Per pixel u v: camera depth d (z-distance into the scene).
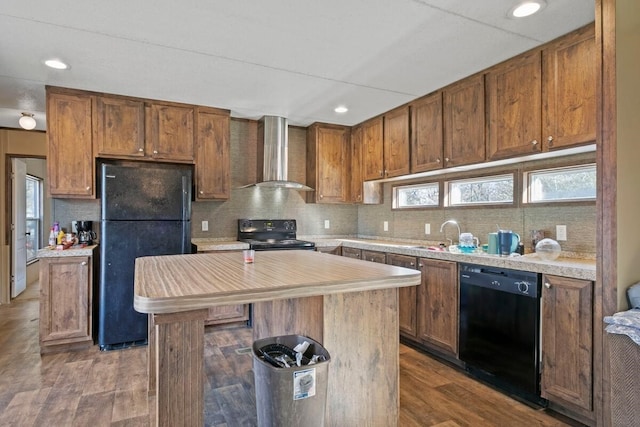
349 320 1.74
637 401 1.54
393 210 4.43
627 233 1.78
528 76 2.53
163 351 1.32
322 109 3.96
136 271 1.84
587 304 1.98
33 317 4.18
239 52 2.59
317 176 4.51
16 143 4.88
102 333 3.18
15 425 2.03
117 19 2.15
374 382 1.81
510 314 2.39
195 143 3.82
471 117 2.96
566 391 2.08
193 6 2.02
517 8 2.02
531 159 2.73
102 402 2.29
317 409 1.57
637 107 1.81
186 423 1.35
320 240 4.41
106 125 3.42
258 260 2.33
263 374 1.58
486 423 2.07
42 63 2.76
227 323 3.85
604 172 1.79
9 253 4.89
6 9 2.04
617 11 1.76
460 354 2.77
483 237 3.28
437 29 2.26
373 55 2.63
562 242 2.64
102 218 3.21
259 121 4.39
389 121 3.98
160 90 3.37
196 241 4.14
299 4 2.01
